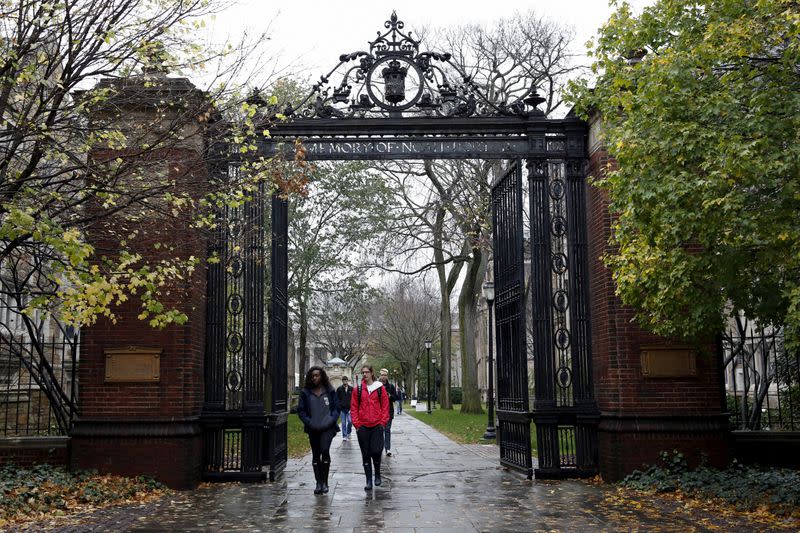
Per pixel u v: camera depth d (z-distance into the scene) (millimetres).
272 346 13062
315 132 12781
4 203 8453
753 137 8555
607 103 10562
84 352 11859
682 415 11906
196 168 10672
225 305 12727
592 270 12953
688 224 8758
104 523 8852
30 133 8867
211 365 12586
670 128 8922
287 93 20344
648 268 9523
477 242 28359
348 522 9195
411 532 8586
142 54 9367
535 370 12938
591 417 12602
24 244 9211
